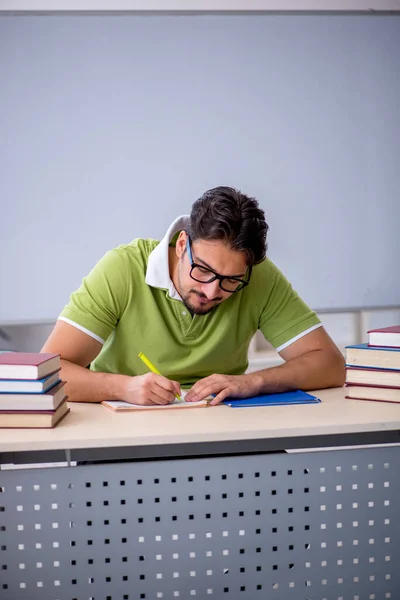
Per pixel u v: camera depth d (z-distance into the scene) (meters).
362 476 1.41
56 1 3.23
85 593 1.33
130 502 1.33
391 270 3.58
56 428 1.35
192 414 1.46
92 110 3.30
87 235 3.35
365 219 3.54
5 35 3.22
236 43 3.36
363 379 1.60
